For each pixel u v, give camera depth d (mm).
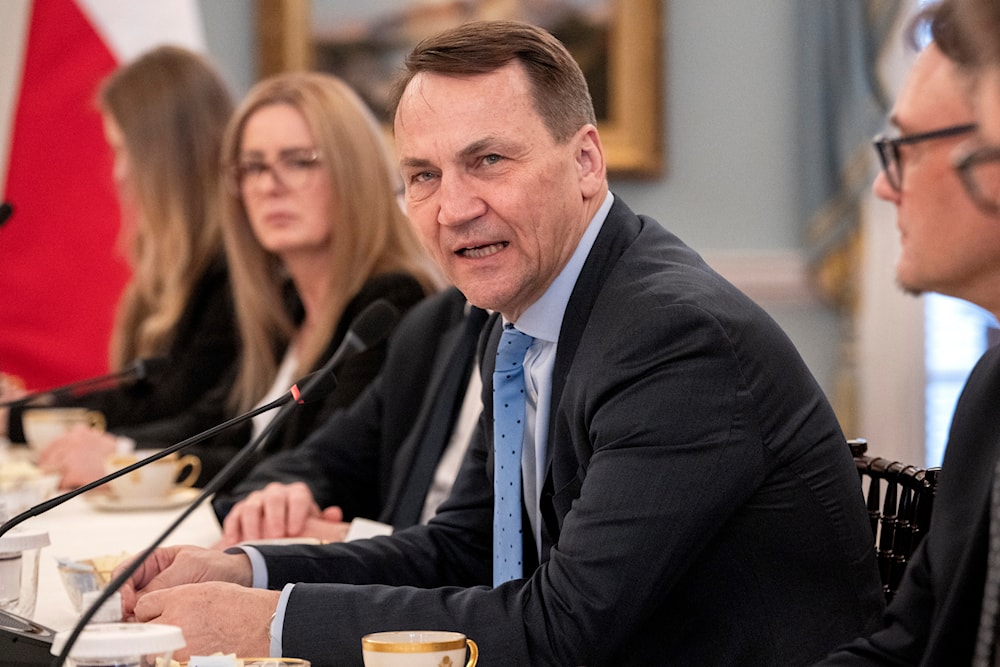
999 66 3566
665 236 5719
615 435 4961
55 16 17312
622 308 5223
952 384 18594
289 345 11539
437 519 6516
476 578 6414
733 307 5207
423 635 4523
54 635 4844
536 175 5375
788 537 5152
